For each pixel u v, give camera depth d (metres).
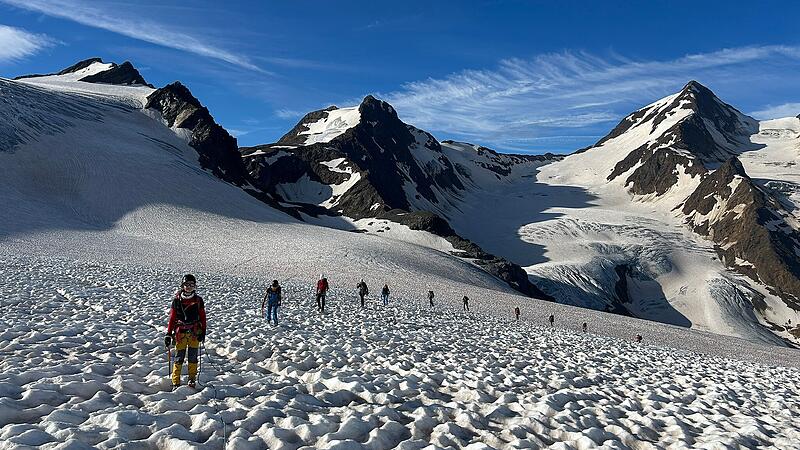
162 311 18.80
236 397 8.55
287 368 11.24
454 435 7.46
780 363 39.16
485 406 9.34
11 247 51.56
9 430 5.86
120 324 15.24
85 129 114.00
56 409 6.84
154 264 53.03
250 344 13.81
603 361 18.31
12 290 19.78
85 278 27.89
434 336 20.66
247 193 125.12
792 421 11.16
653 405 11.23
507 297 65.75
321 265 70.00
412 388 10.39
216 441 6.29
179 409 7.63
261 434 6.71
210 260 65.12
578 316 55.16
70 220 75.50
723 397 12.76
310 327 19.33
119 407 7.25
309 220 138.25
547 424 8.57
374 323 23.05
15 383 8.05
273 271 61.75
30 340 11.50
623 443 8.09
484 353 17.16
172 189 100.81
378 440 6.81
